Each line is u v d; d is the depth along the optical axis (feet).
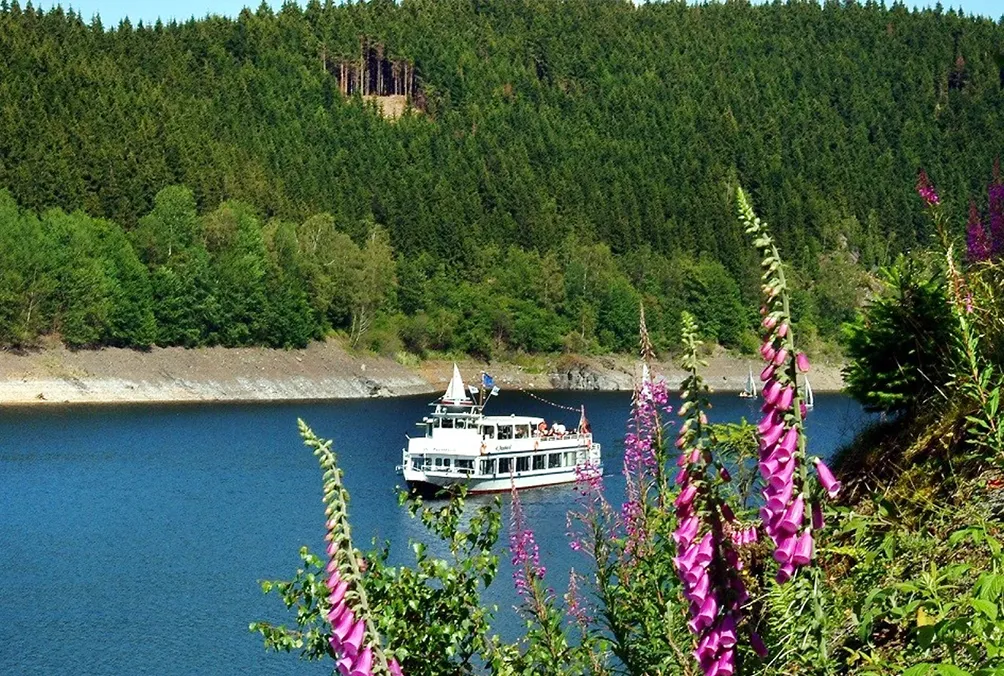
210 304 500.74
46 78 640.17
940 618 20.80
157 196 540.11
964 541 29.66
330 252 561.02
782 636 22.31
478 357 593.83
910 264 49.52
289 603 38.63
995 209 48.65
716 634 22.13
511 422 250.16
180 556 173.27
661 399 35.68
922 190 47.52
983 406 27.22
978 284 43.14
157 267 510.99
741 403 244.42
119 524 198.39
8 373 427.33
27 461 272.10
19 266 438.81
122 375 457.68
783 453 20.65
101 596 148.05
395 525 191.93
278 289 527.81
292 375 510.17
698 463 22.52
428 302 593.83
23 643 126.93
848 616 27.25
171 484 244.63
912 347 47.78
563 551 120.88
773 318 20.83
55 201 538.06
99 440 316.60
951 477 37.37
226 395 477.36
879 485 42.16
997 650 20.18
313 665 118.11
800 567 21.68
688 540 22.47
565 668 37.47
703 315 549.13
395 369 553.23
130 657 121.80
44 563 167.32
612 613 34.73
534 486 246.47
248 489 239.71
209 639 128.36
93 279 458.91
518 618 88.79
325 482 22.40
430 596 38.99
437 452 238.68
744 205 21.29
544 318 604.90
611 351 606.14
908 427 46.29
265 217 628.28
